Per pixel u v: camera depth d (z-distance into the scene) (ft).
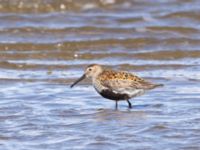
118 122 47.19
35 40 77.92
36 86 59.11
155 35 80.69
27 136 43.83
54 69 66.80
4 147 41.55
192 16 89.61
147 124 46.37
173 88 58.23
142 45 76.95
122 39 77.71
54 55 72.54
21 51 74.18
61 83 60.54
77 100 54.29
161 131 44.62
